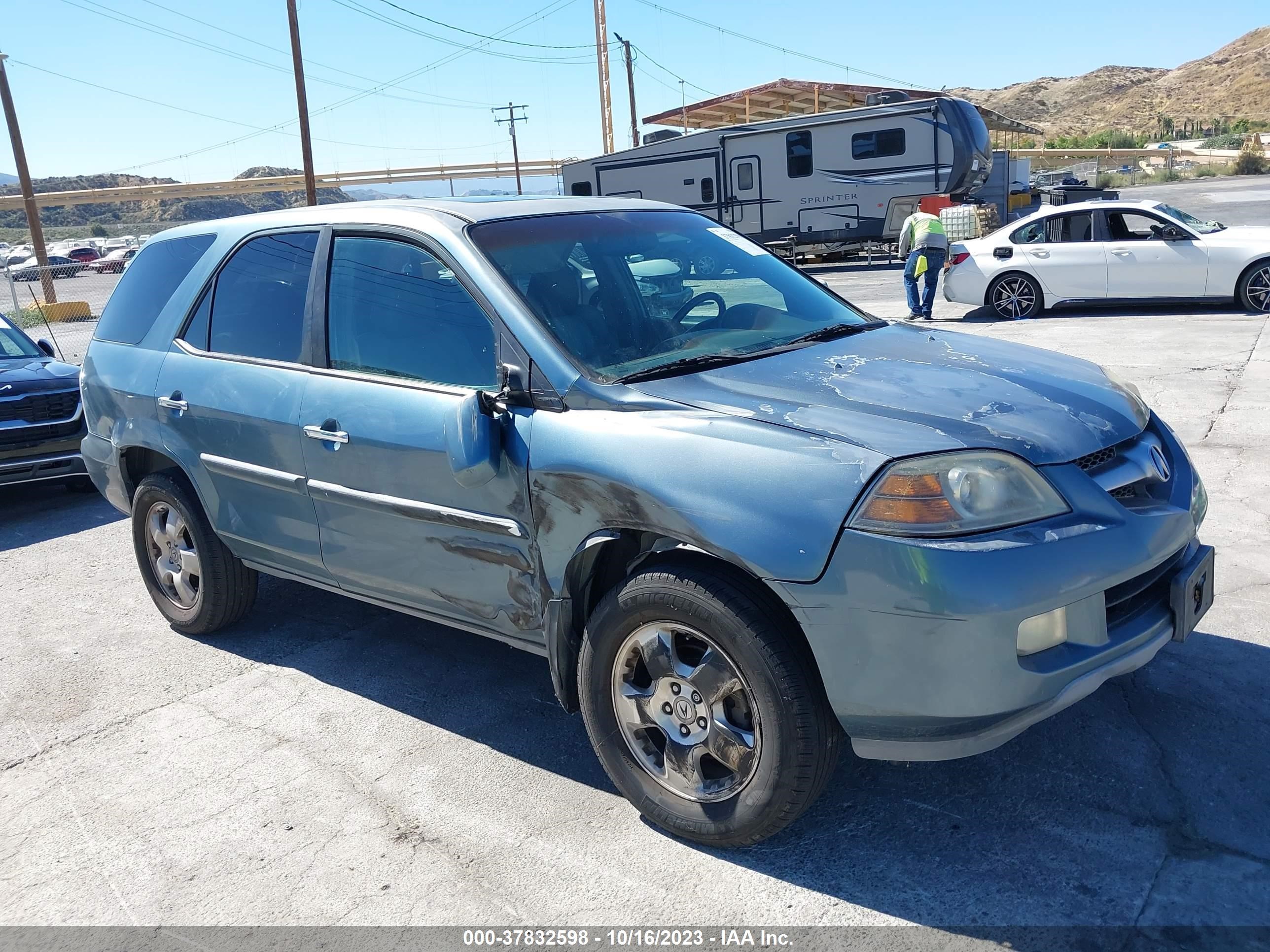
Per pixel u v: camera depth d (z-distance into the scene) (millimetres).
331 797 3336
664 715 2949
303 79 31266
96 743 3818
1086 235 12703
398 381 3518
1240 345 9961
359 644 4578
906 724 2545
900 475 2512
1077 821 2904
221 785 3457
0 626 5148
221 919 2766
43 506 7910
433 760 3531
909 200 22297
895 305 15852
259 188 114812
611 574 3170
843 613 2520
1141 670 3725
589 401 3021
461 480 3080
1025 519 2570
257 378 3967
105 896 2902
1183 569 2916
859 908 2629
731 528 2633
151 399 4426
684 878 2805
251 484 4055
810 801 2744
